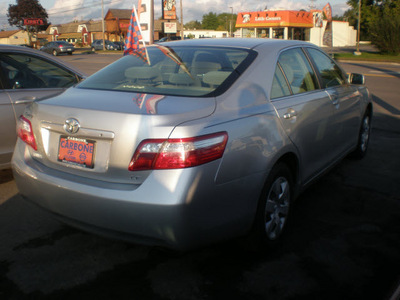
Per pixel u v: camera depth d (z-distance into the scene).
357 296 2.48
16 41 72.44
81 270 2.73
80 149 2.47
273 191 2.88
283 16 31.48
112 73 3.21
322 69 3.96
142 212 2.21
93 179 2.42
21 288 2.52
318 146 3.56
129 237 2.32
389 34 30.20
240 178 2.47
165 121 2.24
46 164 2.67
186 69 2.99
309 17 34.03
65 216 2.54
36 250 2.97
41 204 2.66
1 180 4.44
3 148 4.09
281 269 2.77
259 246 2.81
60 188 2.47
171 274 2.70
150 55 3.39
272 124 2.78
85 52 46.09
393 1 38.44
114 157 2.31
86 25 81.56
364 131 5.22
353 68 20.38
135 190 2.23
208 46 3.31
